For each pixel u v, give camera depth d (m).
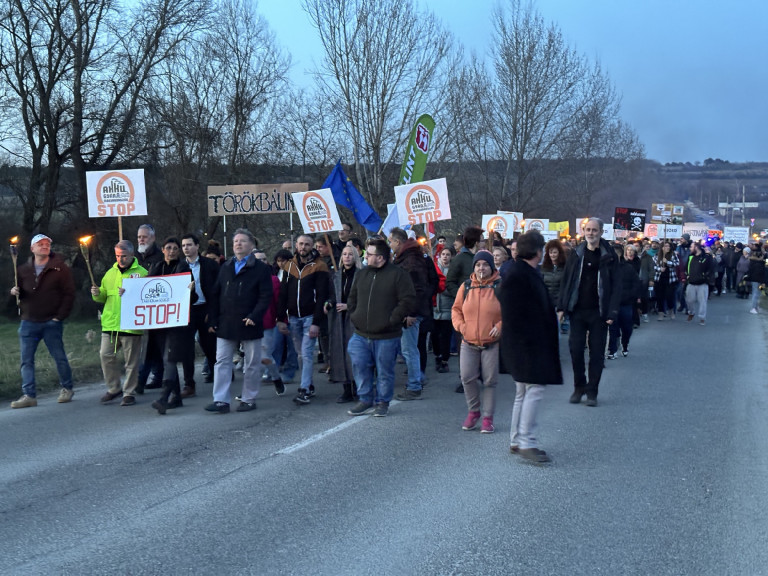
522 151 30.84
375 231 11.23
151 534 4.65
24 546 4.47
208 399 9.11
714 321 18.33
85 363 11.05
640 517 4.94
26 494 5.43
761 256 20.34
